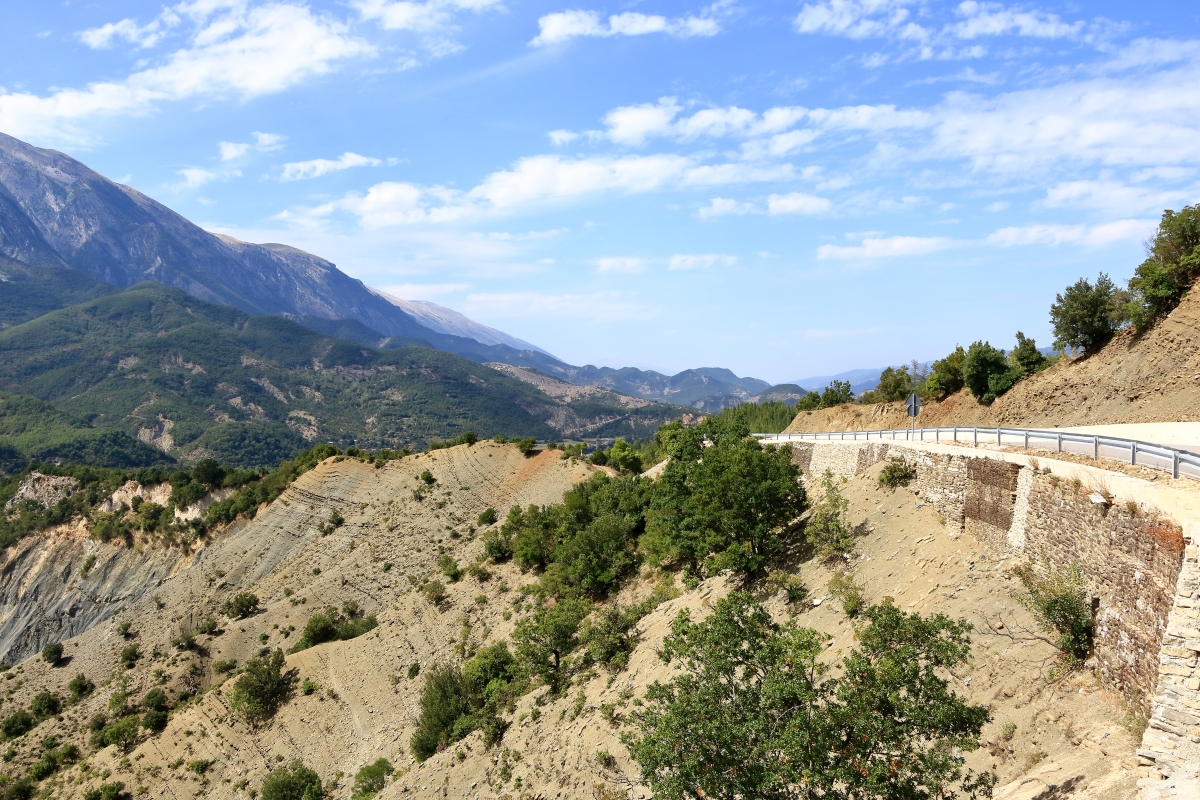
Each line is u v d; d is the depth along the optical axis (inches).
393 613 2741.1
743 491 1205.7
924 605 804.0
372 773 1720.0
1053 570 687.1
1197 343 1430.9
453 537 3725.4
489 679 1830.7
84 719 3043.8
